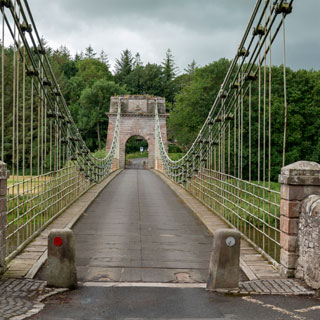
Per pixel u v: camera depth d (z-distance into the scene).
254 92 34.03
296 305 5.03
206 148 14.91
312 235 5.63
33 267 6.73
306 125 35.19
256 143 32.12
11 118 35.50
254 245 8.42
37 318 4.48
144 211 13.84
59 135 12.51
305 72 37.12
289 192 6.18
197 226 11.32
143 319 4.54
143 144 80.25
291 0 6.95
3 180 6.29
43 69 9.68
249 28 8.92
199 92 43.28
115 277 6.68
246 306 5.01
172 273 6.98
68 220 11.36
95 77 87.75
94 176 22.28
